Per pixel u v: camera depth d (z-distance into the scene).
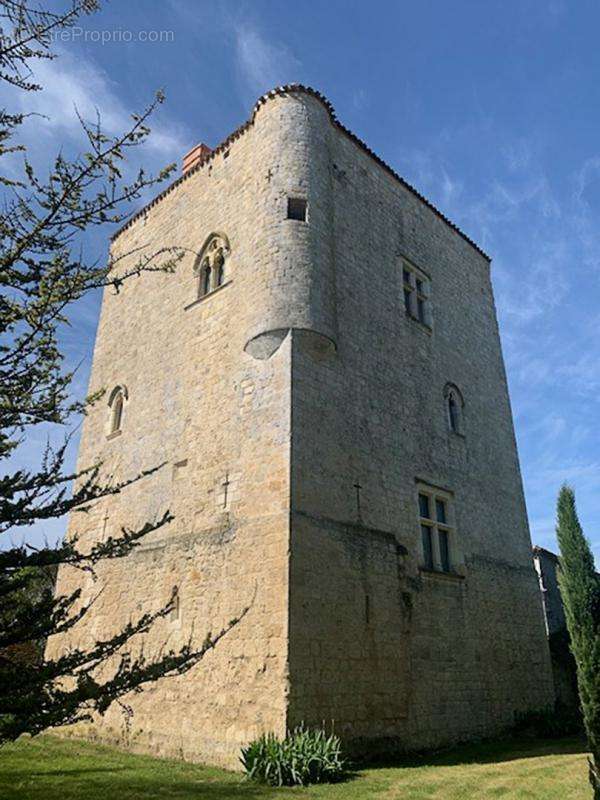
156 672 6.18
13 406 6.07
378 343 16.28
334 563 12.30
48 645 17.23
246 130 17.69
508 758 12.02
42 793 8.62
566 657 20.61
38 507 6.00
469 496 17.64
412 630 13.61
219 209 17.66
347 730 11.23
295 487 12.20
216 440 14.38
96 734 14.36
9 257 6.21
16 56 6.05
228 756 10.95
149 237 20.91
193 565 13.47
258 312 13.98
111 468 17.88
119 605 15.28
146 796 8.50
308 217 14.91
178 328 17.44
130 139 6.50
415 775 10.13
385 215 18.77
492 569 17.36
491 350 21.78
